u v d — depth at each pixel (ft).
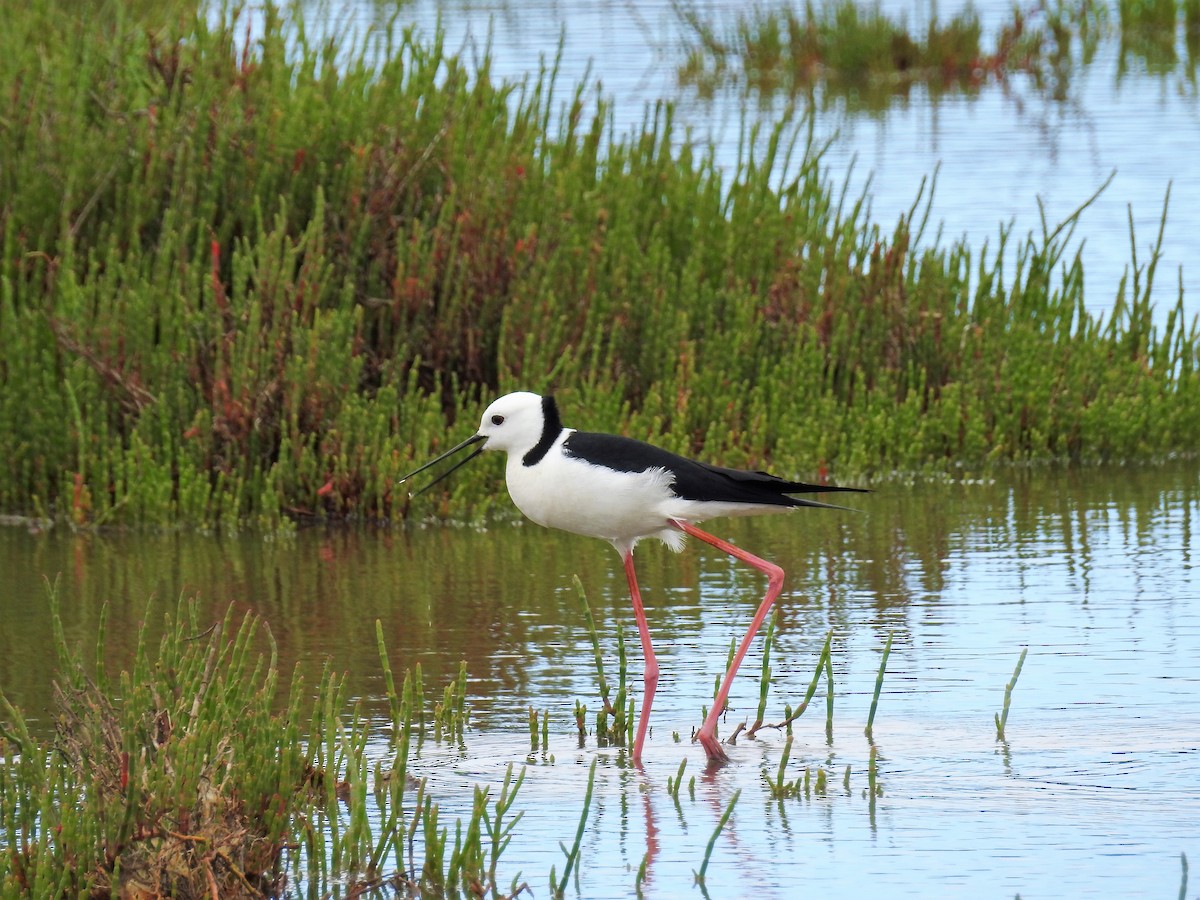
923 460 46.14
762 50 103.45
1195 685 28.66
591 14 112.78
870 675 29.81
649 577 36.94
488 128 49.73
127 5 56.49
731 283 48.85
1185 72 98.58
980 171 72.64
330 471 42.42
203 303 44.52
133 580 36.94
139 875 21.15
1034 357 47.24
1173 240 61.72
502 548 39.70
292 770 23.04
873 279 48.96
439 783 25.40
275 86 47.98
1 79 47.60
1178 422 47.39
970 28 103.30
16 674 30.45
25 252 44.55
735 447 43.45
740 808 24.20
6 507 42.68
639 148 52.24
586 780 25.52
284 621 33.81
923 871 21.88
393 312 44.96
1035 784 24.64
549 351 44.32
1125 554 37.35
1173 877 21.50
